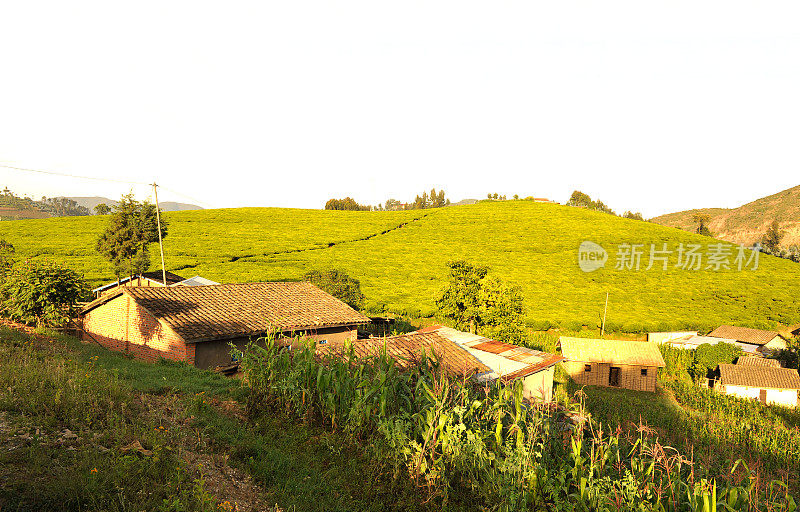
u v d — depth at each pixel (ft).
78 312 76.54
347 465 26.45
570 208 445.78
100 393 27.40
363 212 438.81
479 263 285.02
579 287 256.11
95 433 22.71
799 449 76.84
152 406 29.66
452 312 114.83
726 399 118.73
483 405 30.27
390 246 309.83
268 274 207.92
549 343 154.81
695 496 21.84
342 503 22.75
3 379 26.78
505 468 24.17
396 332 128.57
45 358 35.99
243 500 20.48
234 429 28.68
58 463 18.94
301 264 238.68
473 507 23.93
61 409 24.25
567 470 25.25
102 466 18.94
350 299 129.70
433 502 23.70
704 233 483.10
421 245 317.63
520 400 29.35
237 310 71.15
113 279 164.45
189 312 66.28
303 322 71.26
